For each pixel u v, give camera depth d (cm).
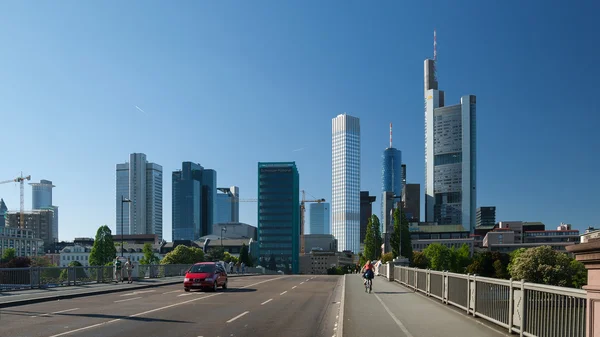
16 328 1399
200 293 2772
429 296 2311
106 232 11700
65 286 3086
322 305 2092
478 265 11956
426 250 15200
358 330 1272
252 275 6116
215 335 1287
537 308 1001
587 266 749
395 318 1500
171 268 4672
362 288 2938
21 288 2764
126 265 3603
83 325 1461
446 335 1176
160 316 1684
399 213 10756
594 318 724
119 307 1983
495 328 1276
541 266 7906
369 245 11775
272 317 1669
